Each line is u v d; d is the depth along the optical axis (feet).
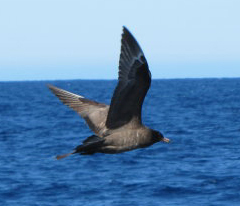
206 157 102.47
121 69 30.73
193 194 73.72
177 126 171.73
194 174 85.40
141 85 31.63
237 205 68.44
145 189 76.48
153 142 36.01
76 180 82.79
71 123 189.47
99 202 70.49
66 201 71.10
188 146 118.73
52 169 91.61
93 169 91.25
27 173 88.58
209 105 286.25
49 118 214.90
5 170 91.09
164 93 484.33
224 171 86.79
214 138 134.21
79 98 36.96
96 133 35.17
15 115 232.12
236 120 189.67
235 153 106.52
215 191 74.69
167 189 76.07
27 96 458.91
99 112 36.01
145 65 30.45
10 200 72.18
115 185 79.00
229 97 380.17
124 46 29.96
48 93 532.32
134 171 89.10
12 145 126.11
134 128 35.29
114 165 94.53
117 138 34.76
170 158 101.91
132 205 69.00
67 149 118.73
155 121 192.34
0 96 461.37
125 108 33.91
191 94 451.12
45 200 71.92
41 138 141.18
